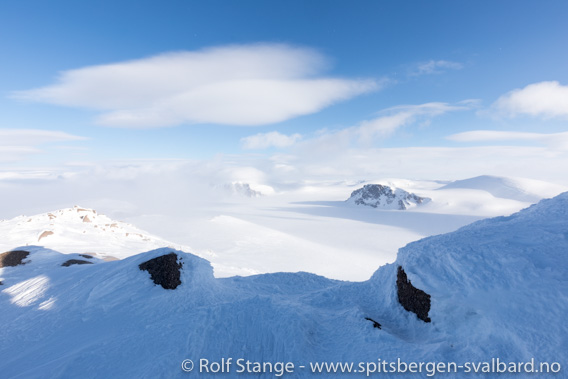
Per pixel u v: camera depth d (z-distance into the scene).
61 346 13.81
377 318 15.91
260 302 15.17
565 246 11.73
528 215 15.94
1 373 12.24
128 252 45.28
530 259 11.50
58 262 30.20
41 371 11.66
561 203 15.40
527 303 10.34
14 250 32.44
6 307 19.27
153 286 18.75
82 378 10.93
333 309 17.62
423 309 14.25
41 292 20.75
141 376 10.80
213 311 14.67
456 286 12.32
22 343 14.51
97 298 17.67
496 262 12.11
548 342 9.15
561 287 10.05
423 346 11.52
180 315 15.81
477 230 15.49
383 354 11.28
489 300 11.14
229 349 12.62
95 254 39.31
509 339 10.04
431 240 16.70
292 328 13.00
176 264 19.98
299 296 20.92
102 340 13.48
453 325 12.34
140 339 13.03
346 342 12.69
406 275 15.91
